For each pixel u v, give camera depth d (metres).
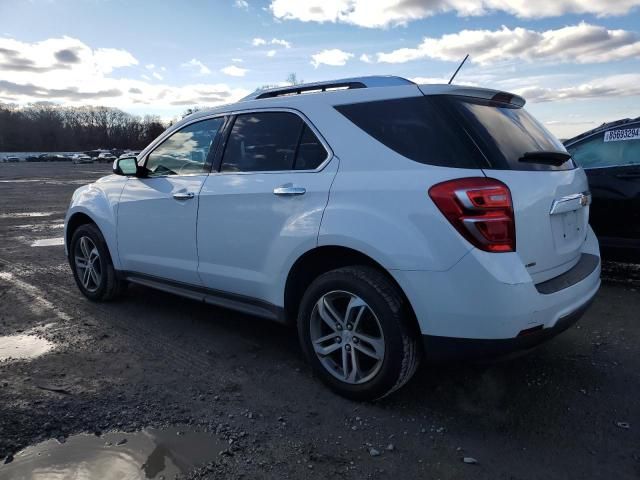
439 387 3.35
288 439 2.77
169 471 2.49
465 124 2.89
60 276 6.24
